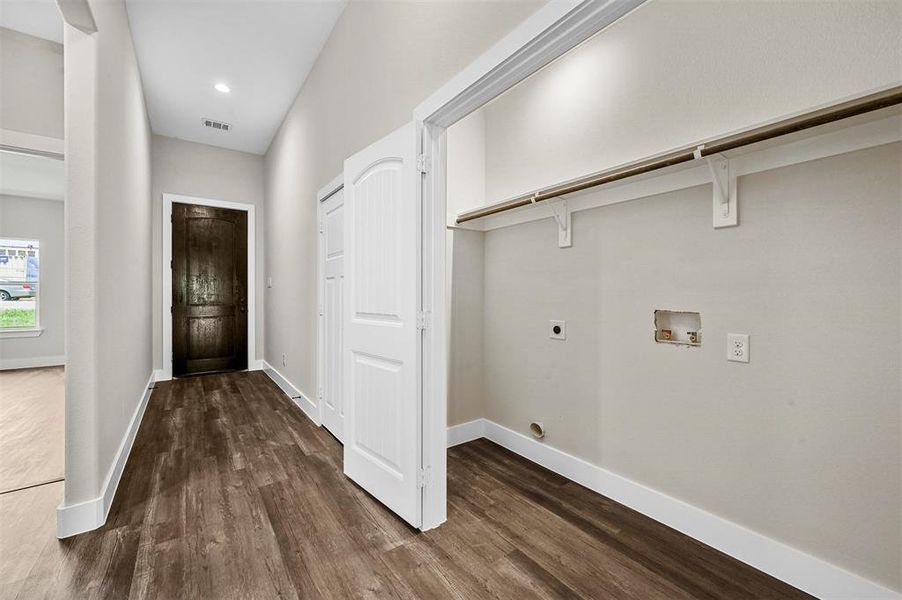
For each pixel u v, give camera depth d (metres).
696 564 1.59
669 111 1.86
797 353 1.46
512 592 1.43
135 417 3.02
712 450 1.70
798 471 1.46
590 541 1.74
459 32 1.62
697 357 1.75
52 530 1.75
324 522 1.87
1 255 5.46
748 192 1.58
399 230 1.91
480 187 2.95
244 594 1.41
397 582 1.48
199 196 5.06
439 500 1.86
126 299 2.67
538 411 2.56
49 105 2.98
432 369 1.85
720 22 1.67
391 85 2.17
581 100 2.29
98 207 1.83
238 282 5.34
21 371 5.31
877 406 1.29
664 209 1.88
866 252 1.31
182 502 2.03
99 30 1.86
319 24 3.00
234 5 2.78
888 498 1.27
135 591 1.41
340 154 2.91
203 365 5.13
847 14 1.33
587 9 1.12
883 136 1.26
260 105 4.19
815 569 1.41
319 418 3.25
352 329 2.27
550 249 2.47
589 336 2.24
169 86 3.78
